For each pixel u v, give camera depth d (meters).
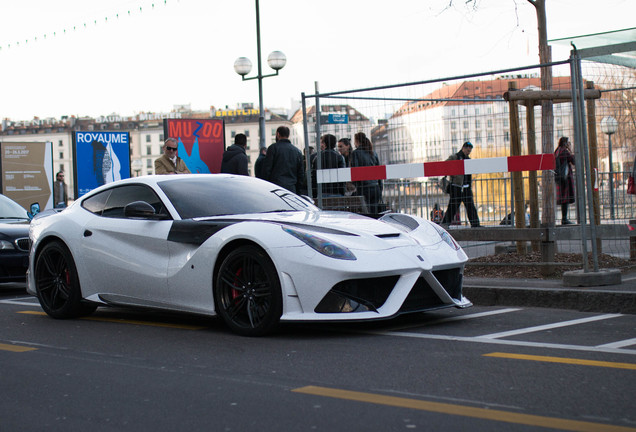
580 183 6.34
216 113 153.12
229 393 3.51
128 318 6.17
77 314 6.25
